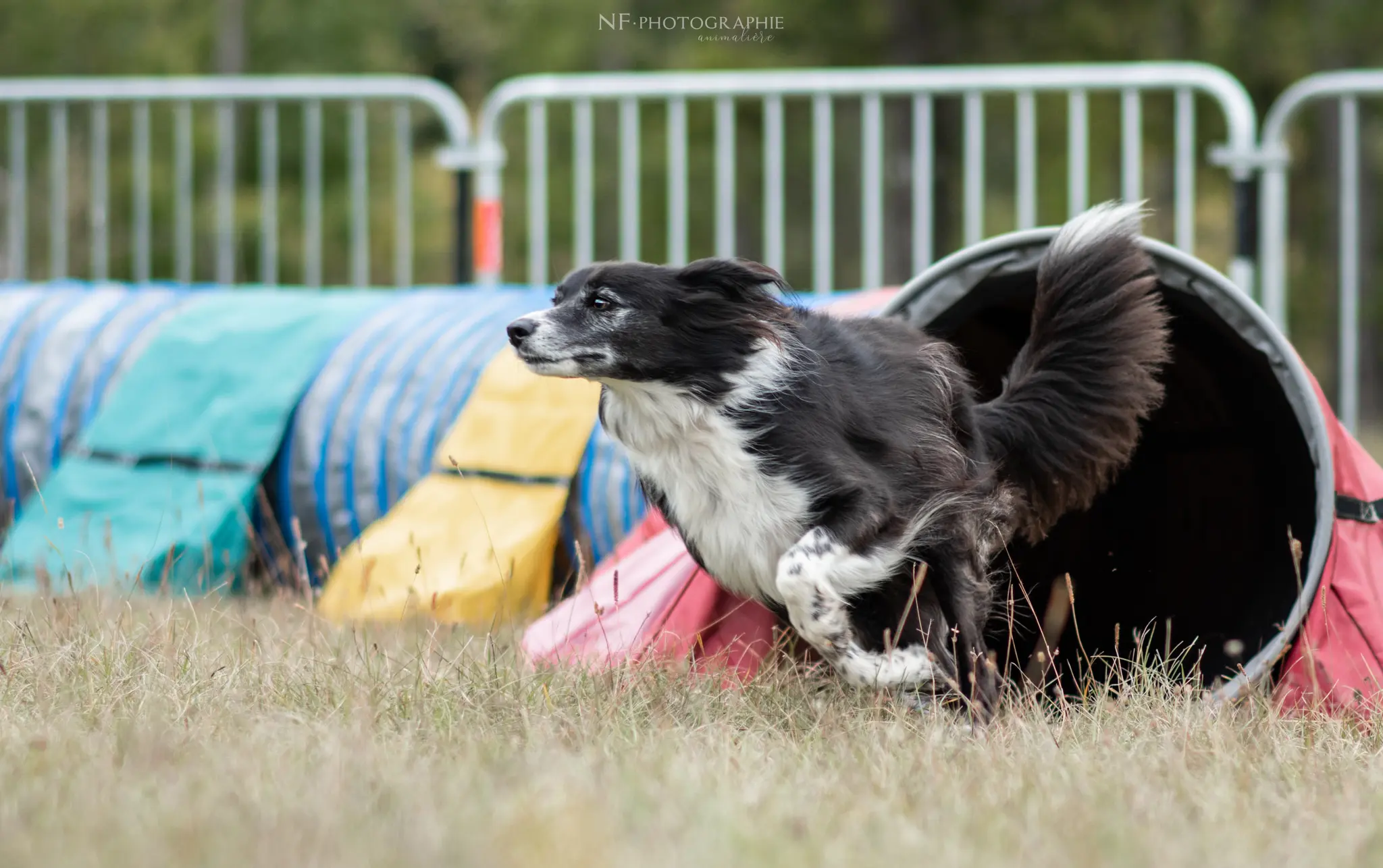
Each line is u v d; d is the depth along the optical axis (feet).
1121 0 95.40
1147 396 25.79
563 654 25.58
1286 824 16.83
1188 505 32.12
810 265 101.65
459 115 45.21
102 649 24.02
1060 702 23.25
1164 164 101.96
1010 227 95.81
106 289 43.62
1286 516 28.68
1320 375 105.09
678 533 25.25
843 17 95.14
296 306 40.04
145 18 110.32
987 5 94.58
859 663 22.95
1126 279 25.58
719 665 25.02
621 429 24.12
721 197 43.70
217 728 20.08
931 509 23.45
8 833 15.05
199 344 38.91
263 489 36.68
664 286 23.08
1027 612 28.89
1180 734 21.02
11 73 108.37
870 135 42.29
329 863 14.15
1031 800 17.28
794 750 19.89
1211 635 29.91
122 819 15.47
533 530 32.17
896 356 24.02
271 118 47.42
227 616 27.73
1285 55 94.63
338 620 30.55
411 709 21.48
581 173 44.37
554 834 14.67
